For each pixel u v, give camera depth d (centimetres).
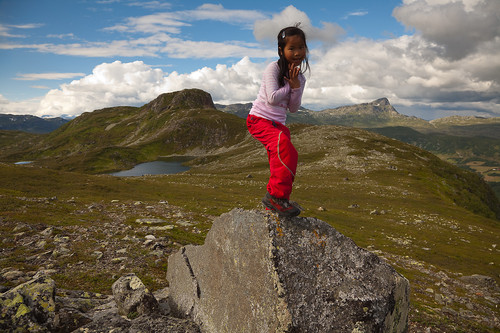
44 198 3028
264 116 340
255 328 321
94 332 409
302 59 316
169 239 1719
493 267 2850
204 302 447
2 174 5119
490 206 7994
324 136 12144
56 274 980
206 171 10662
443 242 3550
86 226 1864
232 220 398
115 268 1113
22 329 409
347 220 4062
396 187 6650
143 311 532
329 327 297
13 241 1385
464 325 1097
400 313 348
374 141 11169
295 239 338
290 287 305
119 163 17025
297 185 6381
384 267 353
